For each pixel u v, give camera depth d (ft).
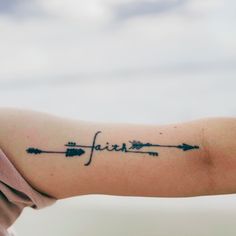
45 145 2.83
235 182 2.74
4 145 2.82
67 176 2.81
